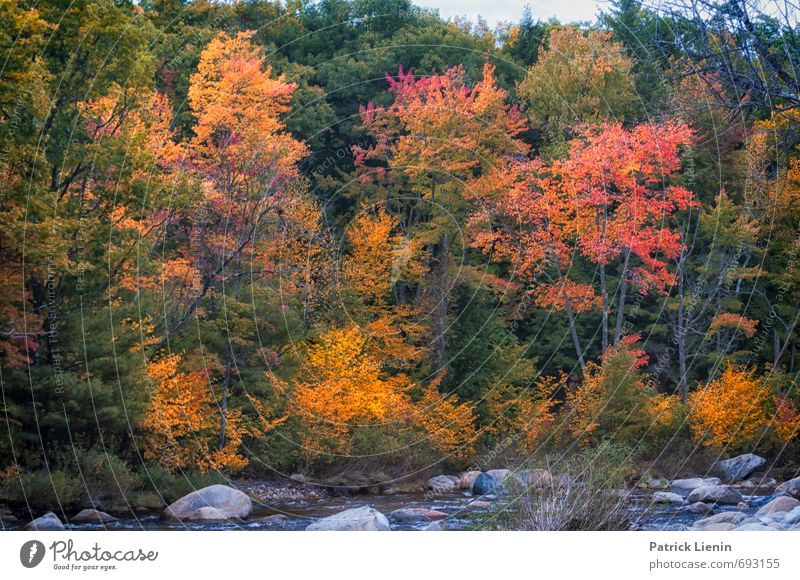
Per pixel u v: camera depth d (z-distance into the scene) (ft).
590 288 97.91
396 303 98.58
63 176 61.41
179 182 67.26
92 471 54.03
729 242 97.66
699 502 52.26
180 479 60.18
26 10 59.21
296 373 77.30
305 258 86.89
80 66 62.75
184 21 94.17
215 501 52.90
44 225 52.54
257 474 73.56
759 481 76.13
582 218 96.63
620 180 96.53
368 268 91.56
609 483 36.01
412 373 91.86
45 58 61.31
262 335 76.13
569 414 83.30
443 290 94.17
